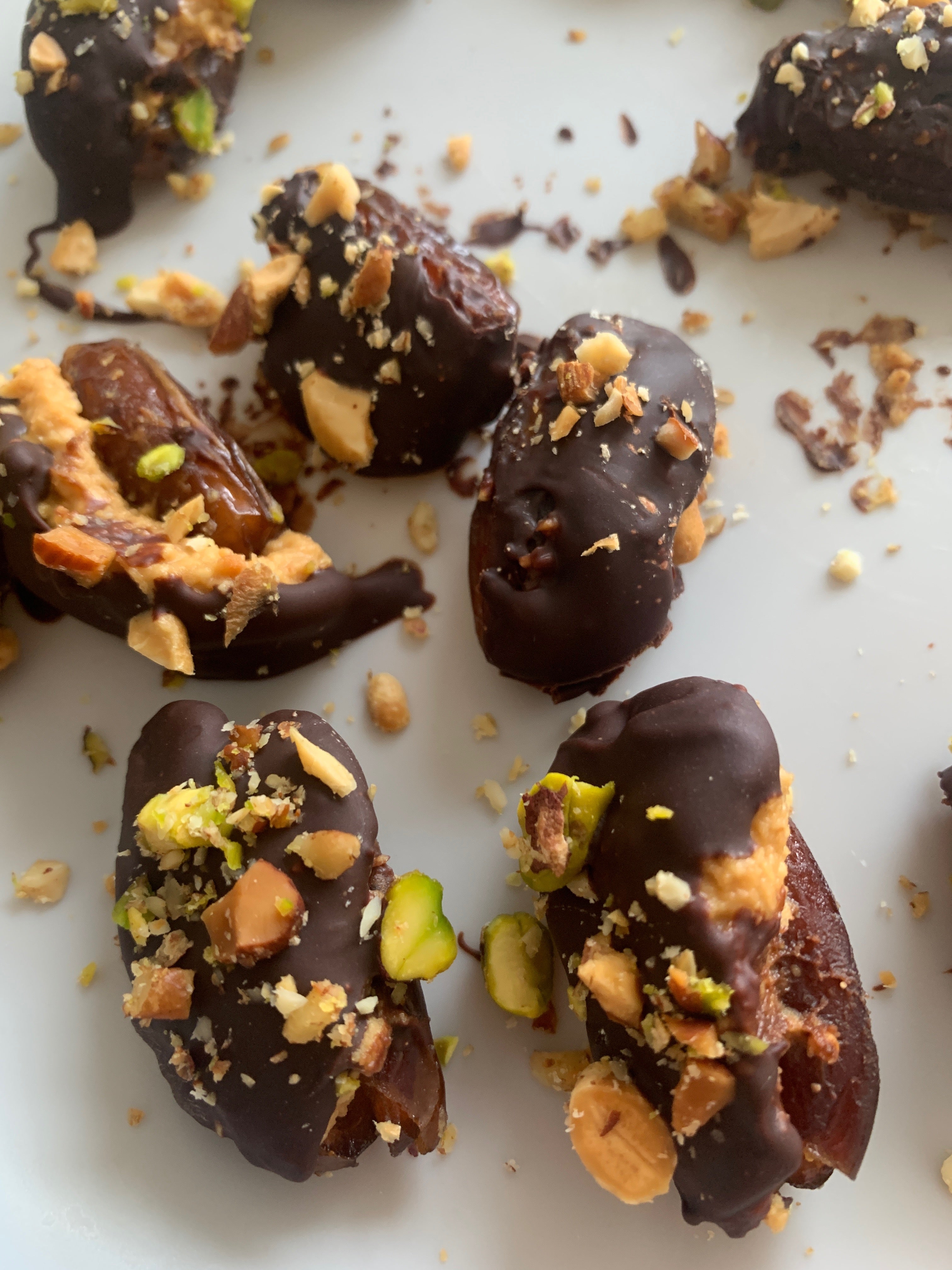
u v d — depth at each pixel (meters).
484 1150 0.10
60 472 0.09
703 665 0.11
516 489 0.10
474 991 0.10
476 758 0.11
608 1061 0.09
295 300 0.10
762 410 0.11
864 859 0.11
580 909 0.09
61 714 0.11
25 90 0.11
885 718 0.11
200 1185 0.10
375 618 0.11
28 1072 0.10
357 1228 0.10
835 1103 0.09
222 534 0.10
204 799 0.09
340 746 0.09
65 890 0.10
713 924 0.08
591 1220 0.10
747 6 0.12
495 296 0.10
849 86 0.10
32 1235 0.10
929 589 0.11
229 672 0.10
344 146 0.12
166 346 0.11
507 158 0.12
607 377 0.10
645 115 0.12
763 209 0.11
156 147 0.11
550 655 0.10
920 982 0.10
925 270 0.11
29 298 0.11
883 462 0.11
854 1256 0.10
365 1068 0.09
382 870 0.09
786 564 0.11
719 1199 0.08
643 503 0.09
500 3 0.12
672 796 0.08
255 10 0.12
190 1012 0.09
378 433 0.10
